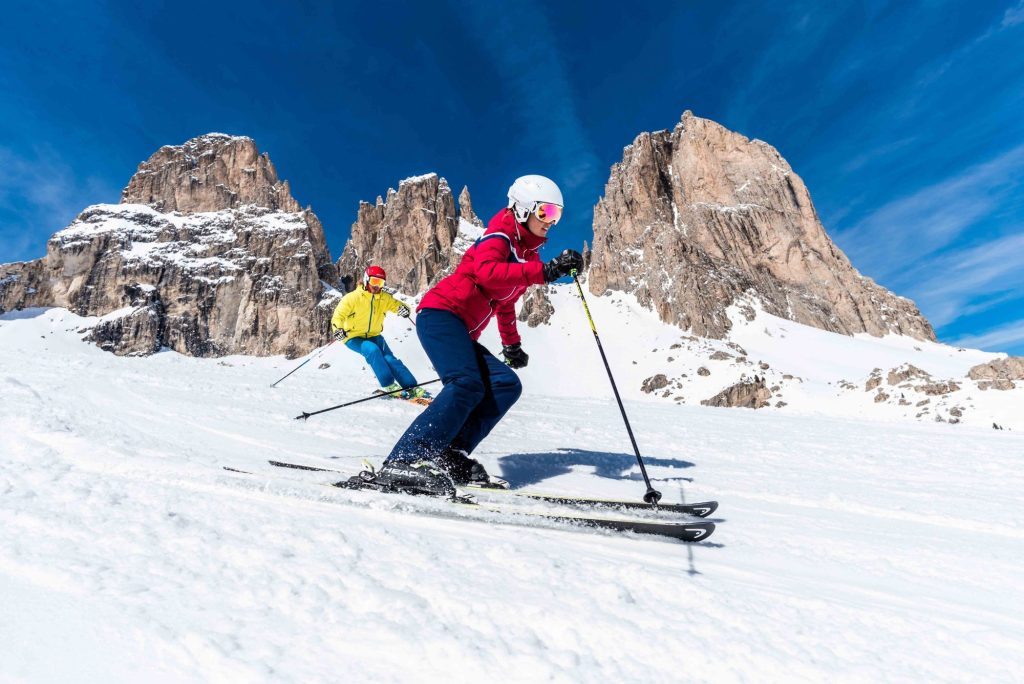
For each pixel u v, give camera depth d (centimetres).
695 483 344
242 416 479
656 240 9338
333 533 165
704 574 163
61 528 158
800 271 9275
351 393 830
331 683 94
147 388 625
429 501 212
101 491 196
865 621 131
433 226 11975
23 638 102
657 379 6159
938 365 6994
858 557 197
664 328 8125
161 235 11531
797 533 226
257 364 9738
